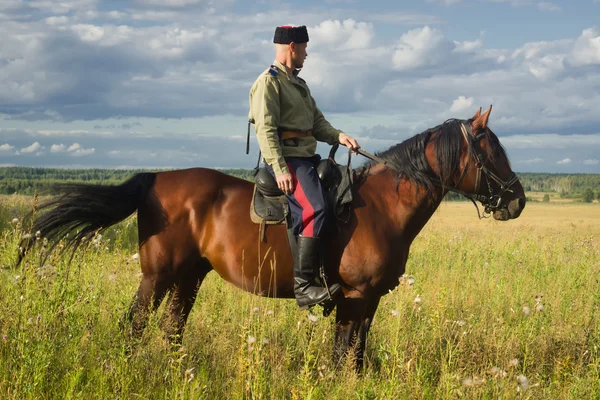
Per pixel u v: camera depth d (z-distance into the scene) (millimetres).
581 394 4305
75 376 3566
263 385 3785
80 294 4559
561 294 7121
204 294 6352
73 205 4551
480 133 4625
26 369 3547
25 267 4566
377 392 3857
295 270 4391
